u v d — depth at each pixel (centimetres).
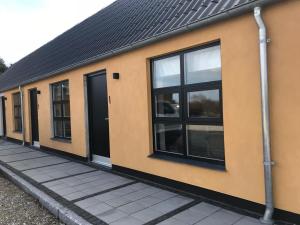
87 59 783
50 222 483
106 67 750
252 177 442
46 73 1034
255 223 409
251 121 440
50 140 1095
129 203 512
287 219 402
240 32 447
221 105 495
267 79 411
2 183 738
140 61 638
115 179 666
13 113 1502
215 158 519
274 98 408
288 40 393
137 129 659
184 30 514
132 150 677
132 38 664
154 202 509
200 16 495
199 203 491
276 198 411
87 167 806
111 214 469
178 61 574
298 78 386
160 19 648
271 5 406
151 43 597
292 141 393
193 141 555
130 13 898
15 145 1352
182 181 553
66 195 571
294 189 393
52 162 900
